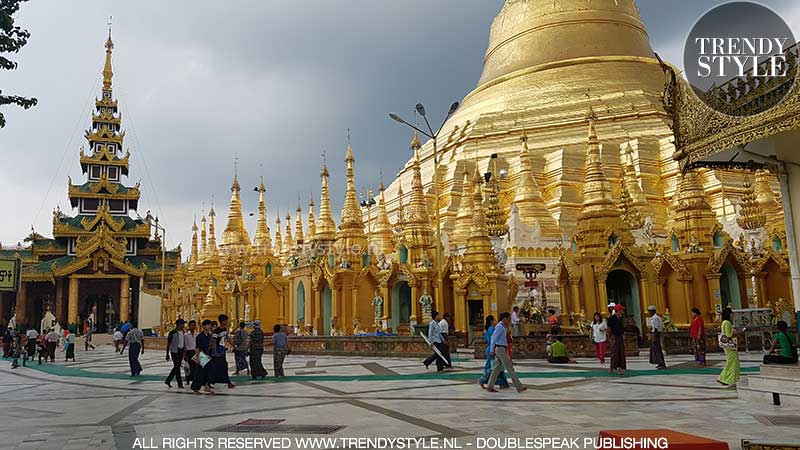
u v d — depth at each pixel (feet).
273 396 58.65
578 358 94.43
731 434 35.63
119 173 325.21
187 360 69.26
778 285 135.95
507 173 204.85
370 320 144.46
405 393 57.16
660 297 130.21
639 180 198.70
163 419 46.37
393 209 224.53
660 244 154.51
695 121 53.67
